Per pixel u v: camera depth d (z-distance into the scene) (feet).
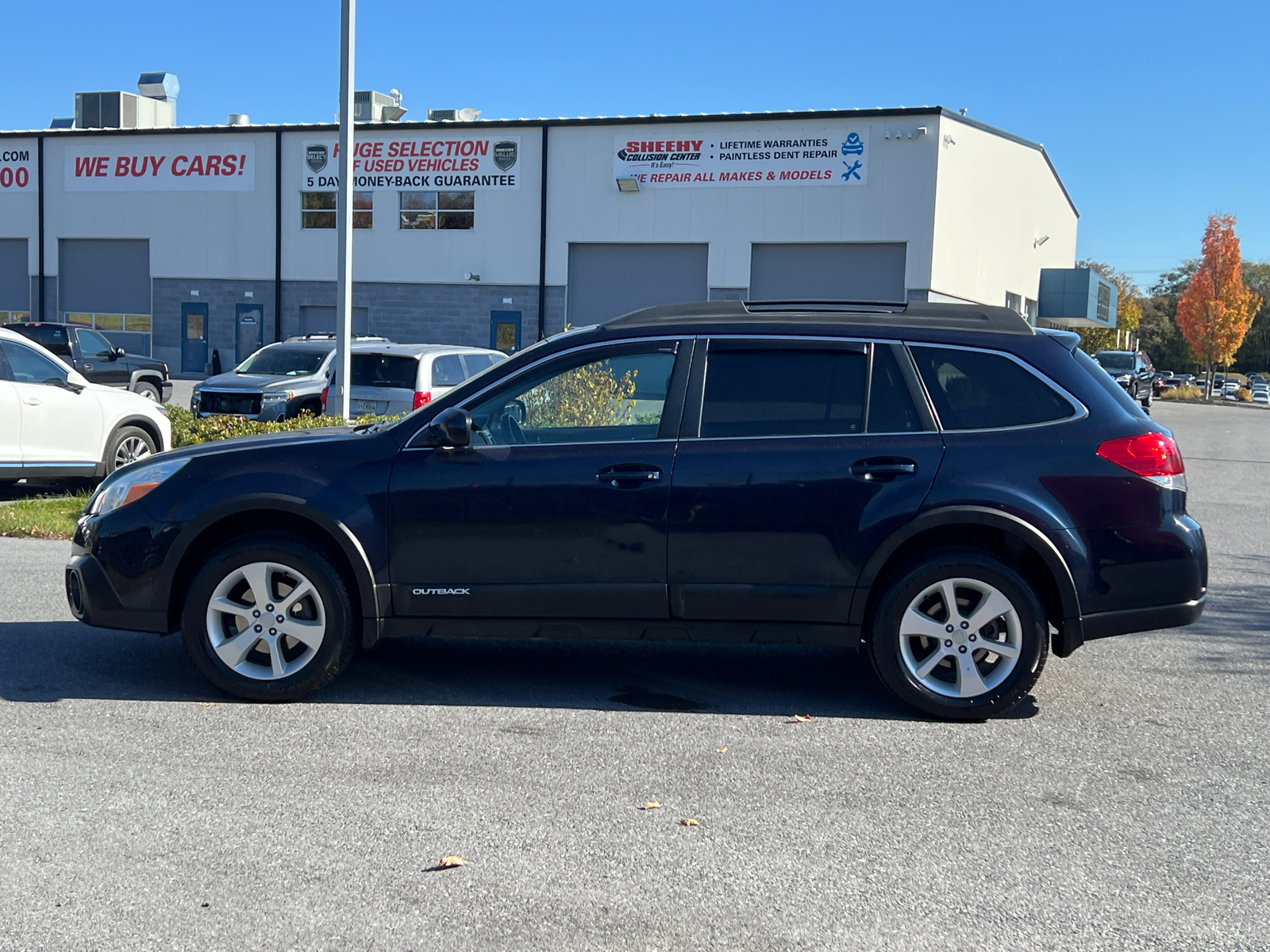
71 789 14.39
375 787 14.60
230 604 17.87
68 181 133.08
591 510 17.40
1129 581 17.10
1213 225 208.74
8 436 35.86
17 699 18.04
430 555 17.62
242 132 127.85
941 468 17.11
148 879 11.99
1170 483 17.20
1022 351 17.53
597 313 122.11
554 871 12.28
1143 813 14.12
